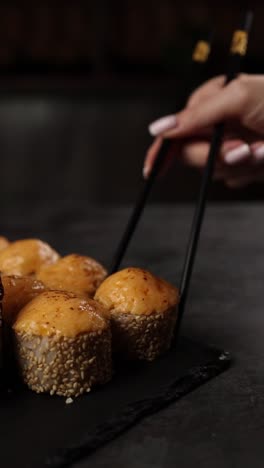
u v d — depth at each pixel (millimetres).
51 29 1533
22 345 463
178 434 434
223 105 646
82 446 421
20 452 419
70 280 522
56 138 1529
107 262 681
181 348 511
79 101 1504
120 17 1561
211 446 425
